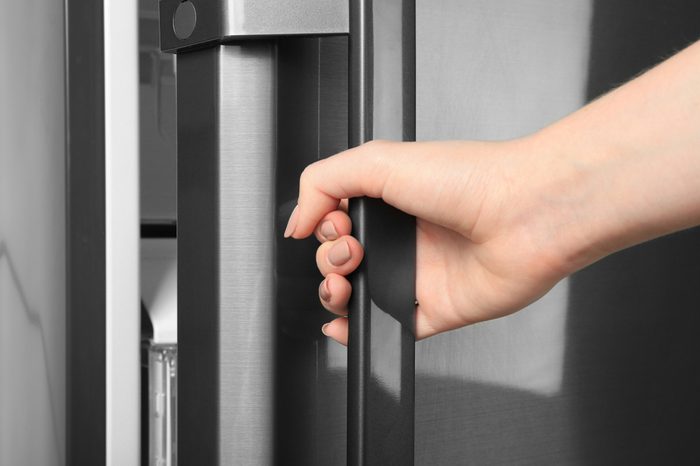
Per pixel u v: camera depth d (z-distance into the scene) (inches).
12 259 27.2
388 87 17.6
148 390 25.1
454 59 21.8
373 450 17.8
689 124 16.7
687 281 27.1
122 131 22.2
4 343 28.2
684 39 26.5
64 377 23.3
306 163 19.4
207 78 18.6
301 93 19.1
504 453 23.8
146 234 26.1
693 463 28.0
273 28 17.7
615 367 25.8
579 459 25.3
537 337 24.2
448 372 22.6
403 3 17.6
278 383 19.0
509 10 22.6
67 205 22.8
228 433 18.8
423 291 19.9
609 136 17.6
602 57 24.6
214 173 18.6
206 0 18.2
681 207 17.1
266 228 18.6
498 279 19.3
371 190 17.8
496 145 18.8
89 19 22.2
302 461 19.8
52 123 23.5
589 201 17.9
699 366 27.7
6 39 27.3
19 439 26.9
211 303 18.8
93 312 22.5
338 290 17.8
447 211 18.3
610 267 25.4
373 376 17.9
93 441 22.7
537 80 23.3
